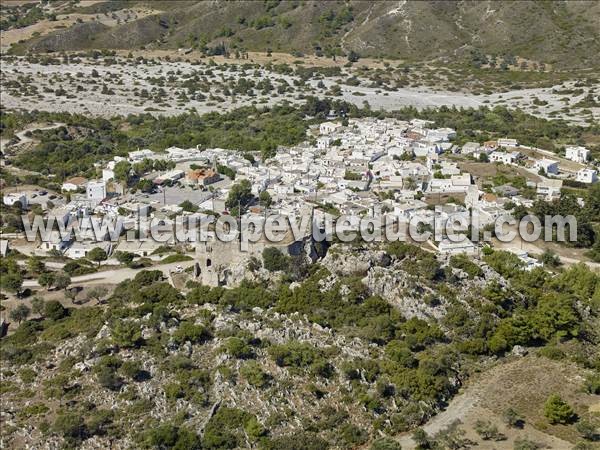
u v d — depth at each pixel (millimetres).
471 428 181125
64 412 182000
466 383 199375
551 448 173250
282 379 190500
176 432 174625
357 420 181875
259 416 180500
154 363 195500
